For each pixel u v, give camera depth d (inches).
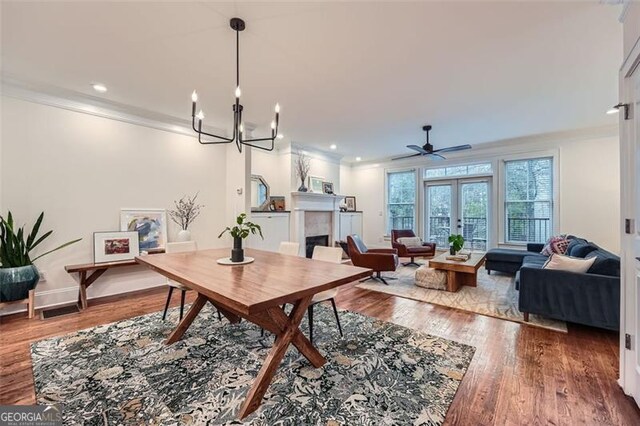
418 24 86.2
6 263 118.6
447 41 95.0
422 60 106.7
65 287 138.3
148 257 111.4
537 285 115.0
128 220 157.5
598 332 108.4
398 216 304.0
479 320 120.2
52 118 134.6
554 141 211.8
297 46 97.6
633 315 70.0
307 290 69.1
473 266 155.3
